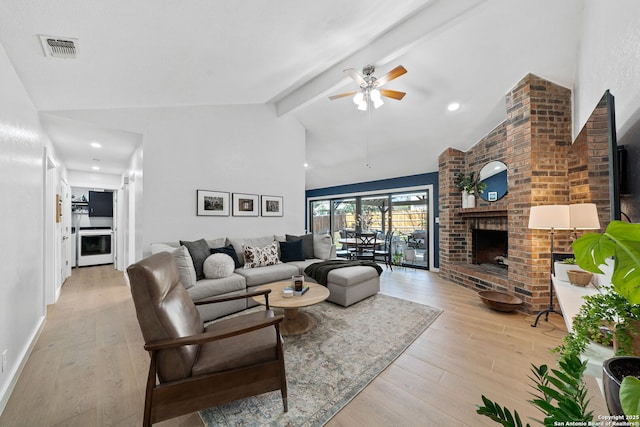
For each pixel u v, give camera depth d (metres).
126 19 1.54
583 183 2.50
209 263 3.06
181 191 3.59
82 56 1.82
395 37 2.68
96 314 3.05
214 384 1.38
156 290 1.36
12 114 1.86
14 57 1.76
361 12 2.24
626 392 0.47
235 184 4.16
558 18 2.35
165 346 1.28
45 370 1.93
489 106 3.60
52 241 3.43
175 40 1.89
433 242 5.50
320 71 3.54
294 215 5.02
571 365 0.71
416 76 3.33
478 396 1.64
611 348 0.97
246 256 3.67
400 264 6.07
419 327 2.64
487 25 2.52
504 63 2.89
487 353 2.15
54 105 2.54
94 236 6.30
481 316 2.94
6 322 1.69
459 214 4.77
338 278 3.28
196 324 1.69
